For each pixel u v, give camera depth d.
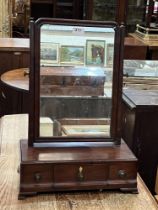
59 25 1.07
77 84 1.11
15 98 2.50
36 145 1.08
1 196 0.99
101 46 1.10
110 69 1.10
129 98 1.40
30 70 1.05
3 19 3.85
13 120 1.50
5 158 1.19
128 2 4.70
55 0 5.07
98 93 1.12
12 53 3.03
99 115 1.13
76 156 1.04
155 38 3.61
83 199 1.00
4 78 2.57
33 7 5.00
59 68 1.09
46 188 1.01
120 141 1.13
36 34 1.03
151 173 1.40
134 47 3.30
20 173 1.00
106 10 4.81
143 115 1.34
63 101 1.11
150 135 1.37
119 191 1.05
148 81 1.66
